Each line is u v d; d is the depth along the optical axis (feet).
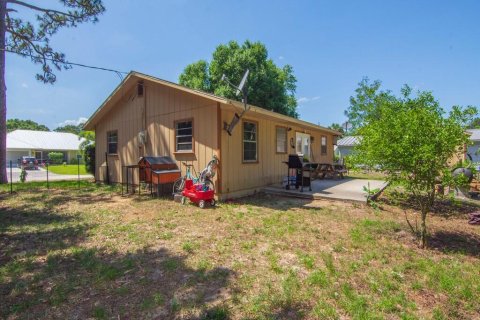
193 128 26.94
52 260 11.71
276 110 78.43
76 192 31.48
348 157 16.12
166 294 8.91
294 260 11.60
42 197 27.94
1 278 10.09
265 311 7.89
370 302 8.38
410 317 7.55
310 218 18.63
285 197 27.43
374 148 13.71
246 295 8.82
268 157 32.48
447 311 7.98
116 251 12.76
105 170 39.34
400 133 12.94
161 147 30.53
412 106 14.29
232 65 72.74
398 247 13.15
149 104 32.01
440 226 17.01
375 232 15.47
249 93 71.20
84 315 7.82
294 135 39.09
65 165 106.93
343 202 24.12
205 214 19.95
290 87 94.58
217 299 8.58
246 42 78.13
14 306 8.24
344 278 9.91
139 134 32.35
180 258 11.85
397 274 10.22
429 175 12.75
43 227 16.81
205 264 11.16
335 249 12.78
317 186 32.86
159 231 15.88
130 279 9.97
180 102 28.27
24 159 85.97
